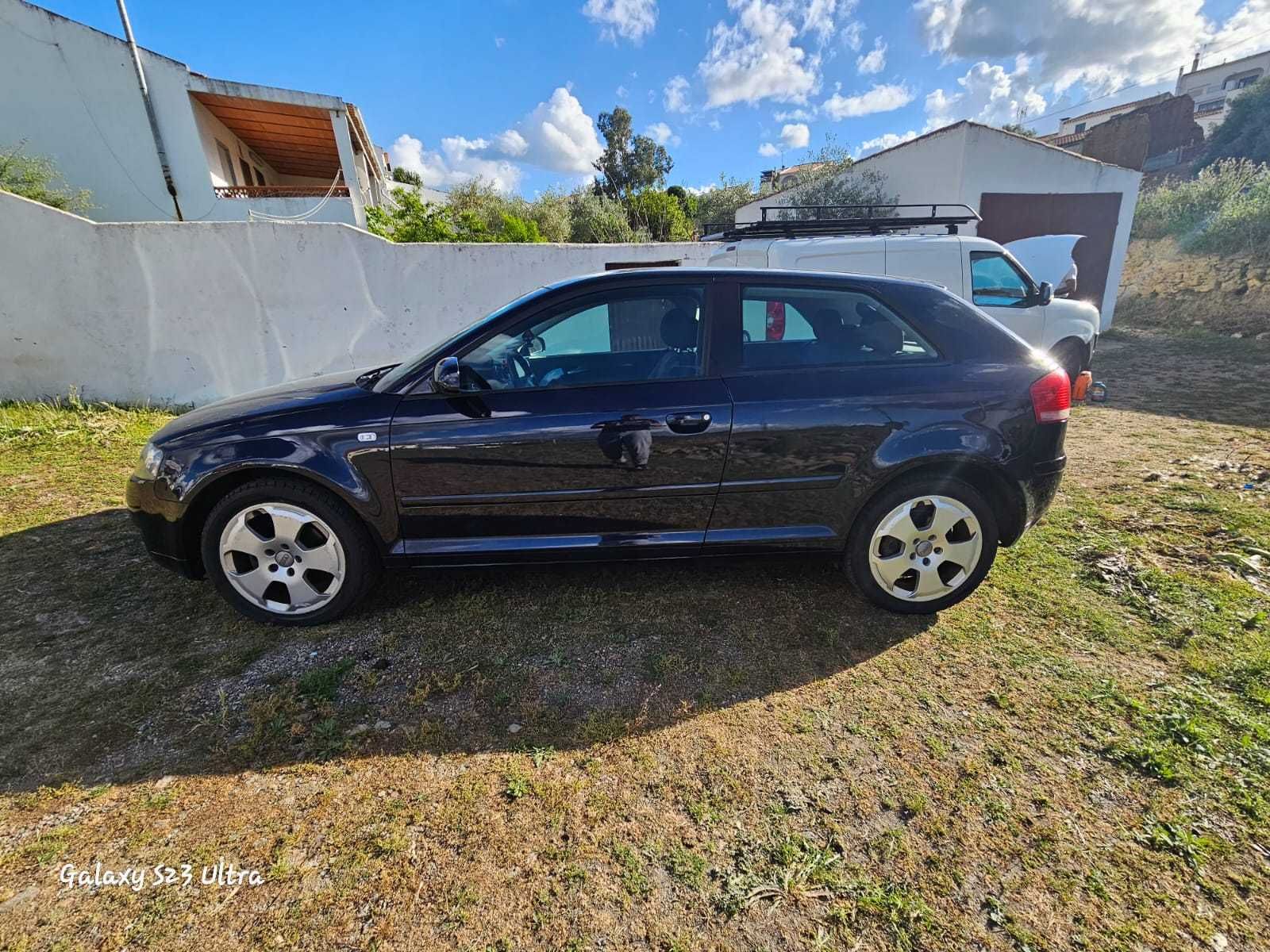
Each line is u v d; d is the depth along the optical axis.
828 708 2.28
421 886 1.62
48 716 2.21
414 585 3.12
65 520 3.86
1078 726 2.16
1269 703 2.22
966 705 2.28
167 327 6.59
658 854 1.72
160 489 2.64
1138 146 18.95
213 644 2.65
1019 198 10.79
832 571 3.25
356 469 2.59
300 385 3.10
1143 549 3.40
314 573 2.76
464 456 2.60
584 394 2.64
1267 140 22.28
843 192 12.11
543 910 1.56
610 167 49.12
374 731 2.17
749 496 2.71
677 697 2.35
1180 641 2.61
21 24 11.32
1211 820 1.79
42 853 1.70
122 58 11.80
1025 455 2.71
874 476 2.68
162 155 12.37
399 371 2.87
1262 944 1.46
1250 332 10.60
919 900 1.58
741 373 2.69
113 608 2.92
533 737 2.15
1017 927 1.51
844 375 2.69
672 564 3.30
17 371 6.16
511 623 2.81
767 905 1.57
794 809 1.86
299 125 14.95
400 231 13.23
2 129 11.70
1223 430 5.61
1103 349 10.29
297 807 1.86
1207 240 13.44
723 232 9.25
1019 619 2.82
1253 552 3.31
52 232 6.00
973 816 1.82
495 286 7.90
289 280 6.96
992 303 6.30
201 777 1.96
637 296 2.78
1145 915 1.53
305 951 1.46
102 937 1.49
